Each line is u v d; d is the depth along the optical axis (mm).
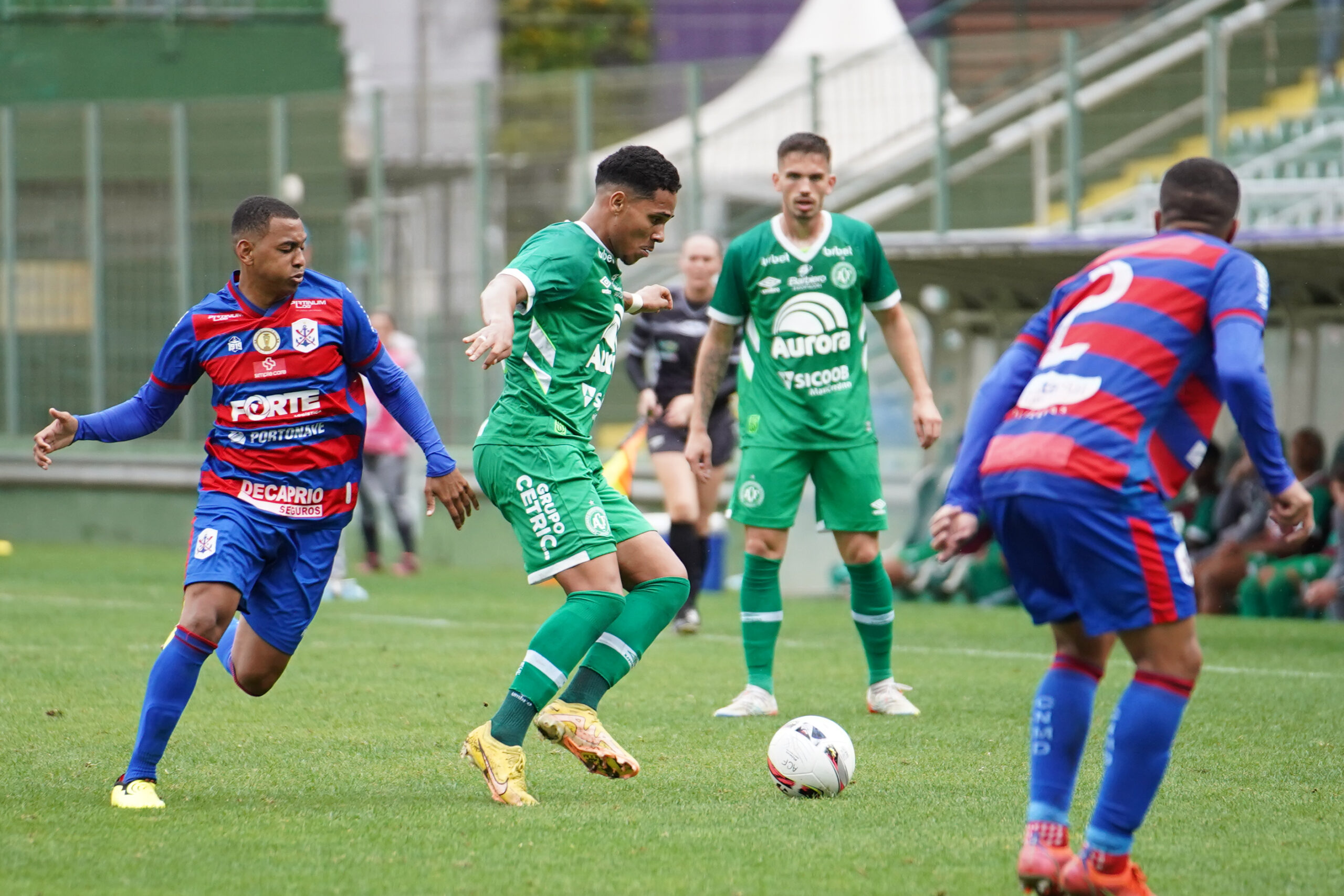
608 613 17453
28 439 68625
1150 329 13703
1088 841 13203
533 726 21922
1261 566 41250
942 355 50438
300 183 63594
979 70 57562
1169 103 59438
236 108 64625
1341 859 14555
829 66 56938
